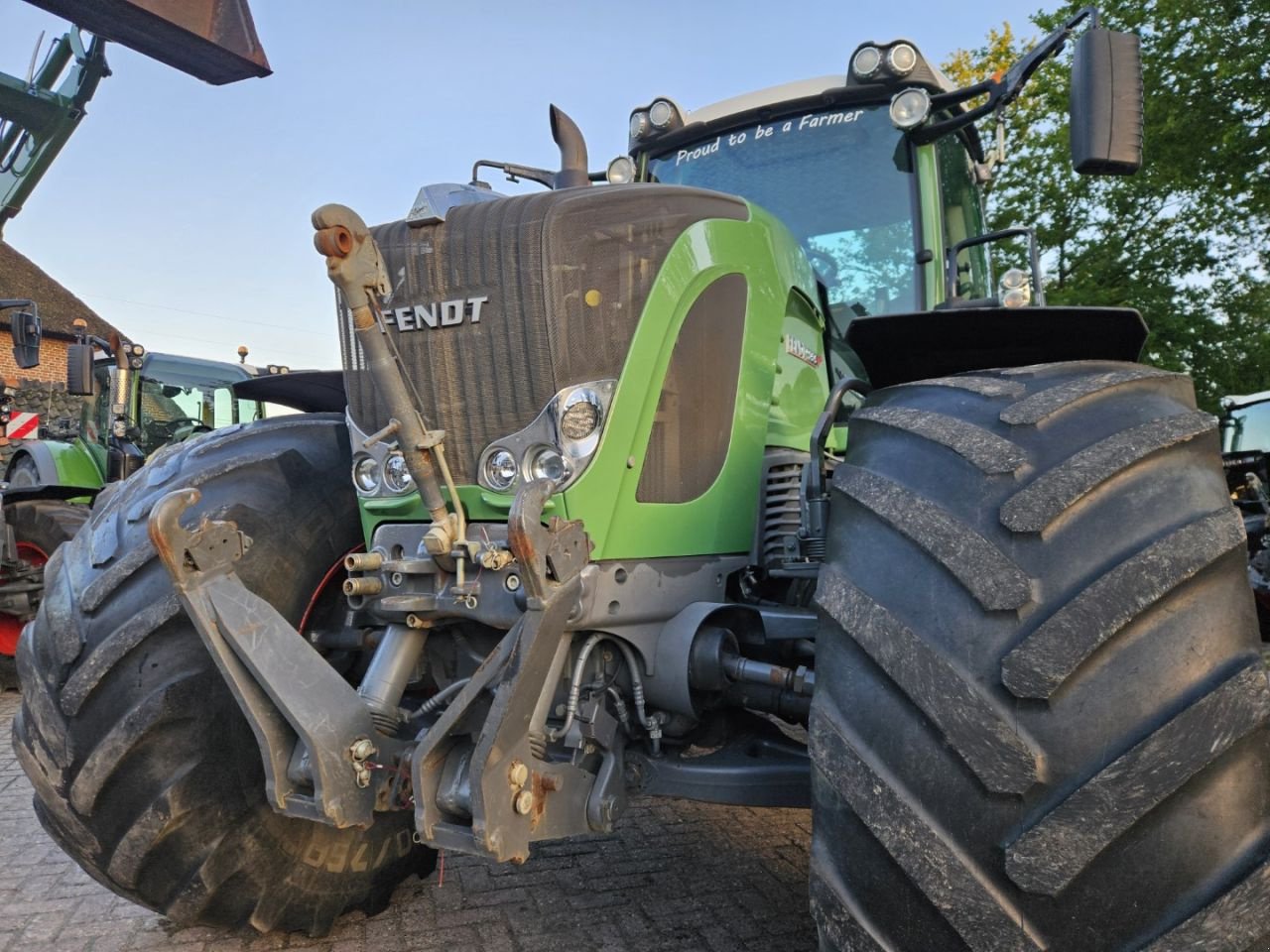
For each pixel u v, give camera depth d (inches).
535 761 71.1
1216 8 508.7
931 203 139.2
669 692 83.0
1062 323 75.3
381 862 101.7
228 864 87.0
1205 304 579.8
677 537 86.1
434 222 82.0
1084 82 85.0
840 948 56.3
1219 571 56.9
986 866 52.7
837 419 123.5
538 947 99.6
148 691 83.2
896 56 138.6
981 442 62.2
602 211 81.0
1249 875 50.5
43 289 1042.1
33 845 134.1
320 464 101.0
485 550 75.5
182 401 349.7
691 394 87.4
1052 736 52.7
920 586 58.7
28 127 249.1
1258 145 510.3
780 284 99.7
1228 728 52.2
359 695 77.9
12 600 228.8
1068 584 55.4
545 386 77.7
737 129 152.5
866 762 56.6
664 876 118.1
